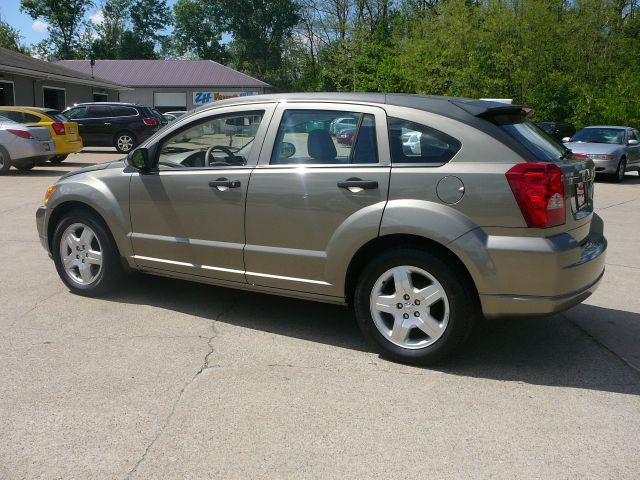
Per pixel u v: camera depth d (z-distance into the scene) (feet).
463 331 12.75
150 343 14.42
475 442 10.25
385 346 13.52
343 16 187.52
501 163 12.32
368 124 13.67
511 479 9.22
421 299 13.04
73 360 13.33
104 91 123.95
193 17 230.68
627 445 10.23
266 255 14.61
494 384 12.54
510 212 12.12
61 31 219.20
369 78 142.20
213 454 9.78
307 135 14.30
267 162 14.66
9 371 12.71
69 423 10.66
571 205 12.77
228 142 15.49
